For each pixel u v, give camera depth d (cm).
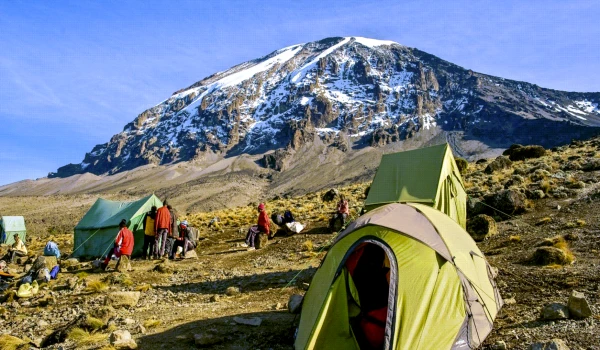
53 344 916
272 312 988
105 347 780
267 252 1895
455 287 727
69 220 12319
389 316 658
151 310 1146
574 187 2025
